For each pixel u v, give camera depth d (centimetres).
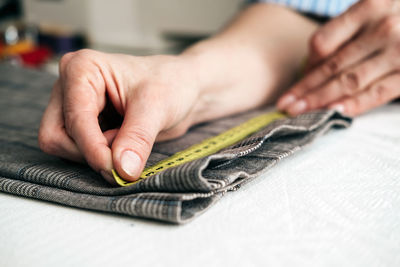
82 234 26
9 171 31
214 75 38
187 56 38
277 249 24
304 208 27
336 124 38
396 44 41
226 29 49
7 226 27
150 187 26
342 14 43
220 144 33
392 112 45
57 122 31
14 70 61
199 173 26
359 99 43
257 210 27
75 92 30
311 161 33
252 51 44
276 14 51
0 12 188
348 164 33
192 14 146
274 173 31
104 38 175
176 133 35
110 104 32
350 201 28
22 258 24
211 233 25
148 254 24
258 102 45
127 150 28
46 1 184
